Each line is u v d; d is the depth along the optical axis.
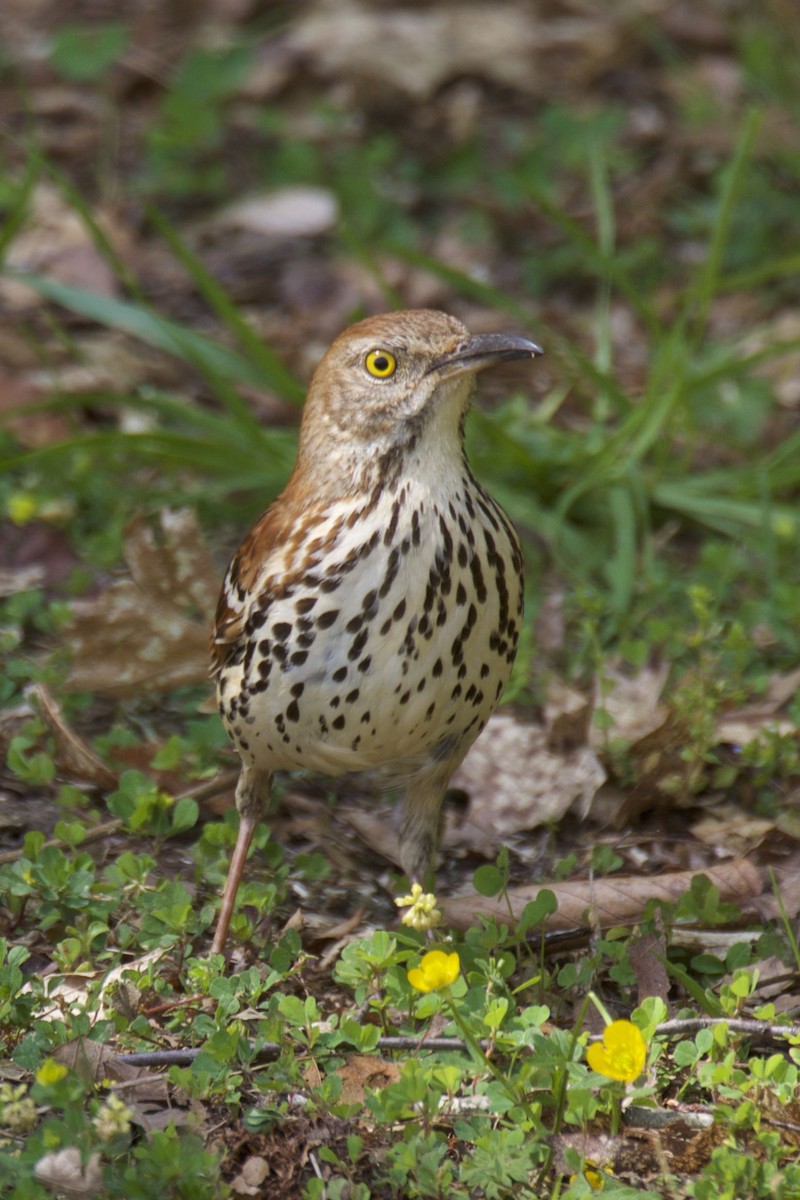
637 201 17.70
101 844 9.11
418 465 7.69
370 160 18.16
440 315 8.00
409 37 20.42
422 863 8.44
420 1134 6.70
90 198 17.53
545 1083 6.93
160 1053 7.16
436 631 7.61
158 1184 6.25
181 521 10.84
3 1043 7.26
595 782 9.72
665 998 7.77
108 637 10.47
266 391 13.49
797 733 10.09
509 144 18.83
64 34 19.64
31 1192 6.15
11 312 15.41
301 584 7.64
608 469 12.63
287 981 8.05
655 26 20.83
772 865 8.98
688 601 11.77
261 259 16.70
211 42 20.58
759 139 18.47
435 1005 7.17
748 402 14.41
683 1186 6.62
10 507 12.26
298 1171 6.73
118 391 14.23
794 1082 6.92
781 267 13.92
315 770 8.27
